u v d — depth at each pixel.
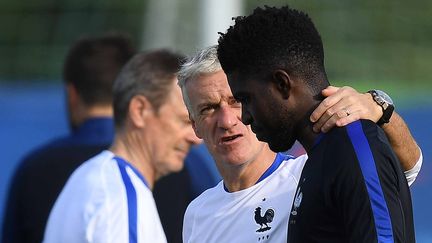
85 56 12.67
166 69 10.97
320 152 6.98
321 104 7.04
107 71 12.66
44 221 12.40
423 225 18.77
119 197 10.28
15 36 29.42
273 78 7.11
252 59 7.15
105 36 12.97
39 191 12.42
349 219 6.65
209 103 8.83
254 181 8.88
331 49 26.84
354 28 26.97
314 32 7.23
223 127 8.77
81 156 12.38
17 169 12.69
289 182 8.73
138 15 29.47
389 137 7.91
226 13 22.83
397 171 6.93
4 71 28.62
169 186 11.82
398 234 6.59
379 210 6.58
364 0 27.69
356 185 6.65
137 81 10.93
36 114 20.22
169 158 11.06
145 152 11.00
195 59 8.87
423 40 27.53
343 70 26.75
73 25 29.52
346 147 6.81
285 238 8.55
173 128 10.97
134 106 10.95
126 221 10.16
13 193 12.62
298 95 7.11
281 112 7.14
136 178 10.56
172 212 11.78
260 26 7.15
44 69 28.50
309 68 7.14
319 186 6.88
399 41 27.25
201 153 16.77
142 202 10.34
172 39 25.00
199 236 9.21
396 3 28.69
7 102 20.36
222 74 8.78
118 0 31.28
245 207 8.87
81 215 10.30
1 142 19.92
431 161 19.06
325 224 6.88
